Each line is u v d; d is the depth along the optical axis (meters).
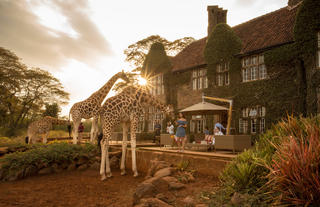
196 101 17.77
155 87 21.98
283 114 12.42
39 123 14.52
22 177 8.50
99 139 11.24
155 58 22.22
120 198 6.13
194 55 19.75
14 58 31.20
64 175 9.05
